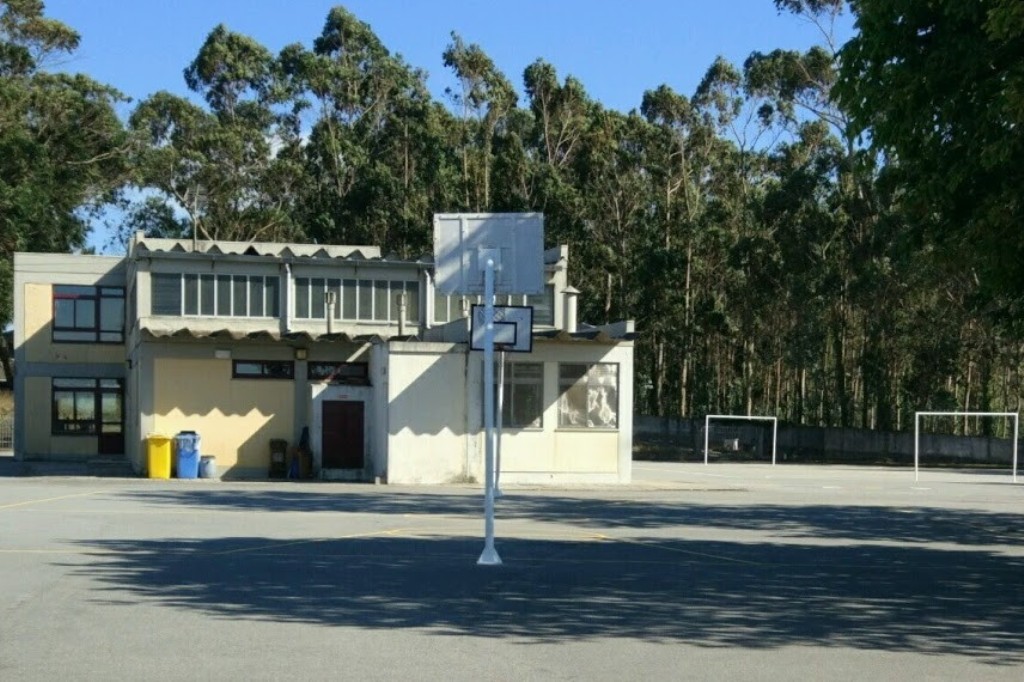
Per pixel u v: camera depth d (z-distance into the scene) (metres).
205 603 12.09
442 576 14.18
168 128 73.31
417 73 79.69
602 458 33.50
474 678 9.05
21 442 42.69
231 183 73.69
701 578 14.65
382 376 33.12
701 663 9.76
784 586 14.17
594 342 33.16
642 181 69.88
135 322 38.50
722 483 36.03
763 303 65.00
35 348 42.88
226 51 77.81
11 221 57.72
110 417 43.44
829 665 9.82
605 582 14.07
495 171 66.81
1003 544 19.75
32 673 9.03
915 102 13.58
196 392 35.97
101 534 17.81
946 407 57.50
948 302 56.72
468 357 32.94
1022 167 13.11
